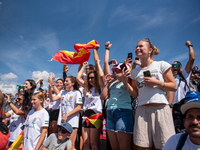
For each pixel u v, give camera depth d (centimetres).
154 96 225
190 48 368
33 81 444
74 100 380
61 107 396
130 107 289
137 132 230
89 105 359
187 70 375
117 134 268
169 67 231
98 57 420
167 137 206
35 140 331
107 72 365
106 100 359
